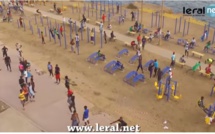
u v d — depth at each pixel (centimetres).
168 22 4344
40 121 1928
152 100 2303
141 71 2758
